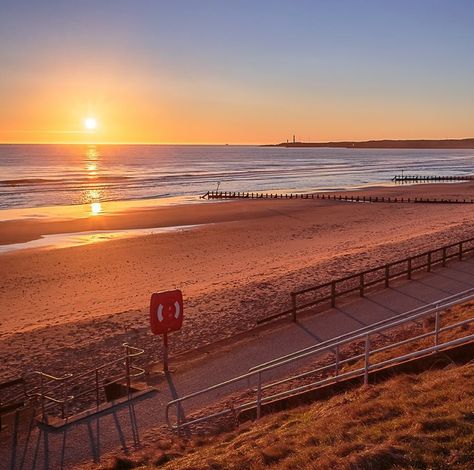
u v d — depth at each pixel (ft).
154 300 48.80
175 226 178.40
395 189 331.36
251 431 33.78
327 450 23.89
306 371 47.44
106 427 38.73
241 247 138.72
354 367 44.68
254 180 422.00
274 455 25.94
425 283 77.36
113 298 93.04
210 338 64.90
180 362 51.47
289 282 91.40
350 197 272.10
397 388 31.12
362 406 28.84
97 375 48.96
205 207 233.96
